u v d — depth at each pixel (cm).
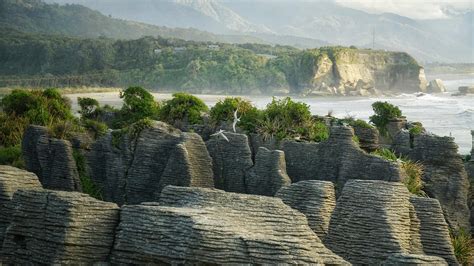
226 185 3238
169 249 1495
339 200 1883
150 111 4766
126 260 1567
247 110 3903
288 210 1595
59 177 3475
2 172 1914
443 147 3120
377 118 4366
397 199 1842
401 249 1766
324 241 1867
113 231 1609
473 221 3111
